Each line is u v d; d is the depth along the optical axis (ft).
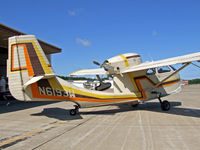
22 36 20.24
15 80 19.70
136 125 16.75
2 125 18.25
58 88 21.03
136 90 26.21
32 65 20.20
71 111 23.36
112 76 27.94
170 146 10.97
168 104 25.58
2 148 11.40
